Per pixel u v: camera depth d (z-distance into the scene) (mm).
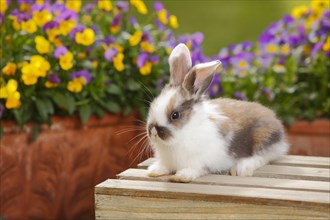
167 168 3160
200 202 2709
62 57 4375
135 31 5086
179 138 3031
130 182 2912
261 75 5383
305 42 5387
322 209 2562
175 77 3170
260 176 3105
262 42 5395
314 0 5445
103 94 4676
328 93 5312
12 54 4445
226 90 5289
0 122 4160
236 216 2674
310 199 2602
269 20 7375
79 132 4566
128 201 2795
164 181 2979
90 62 4652
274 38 5363
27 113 4285
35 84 4406
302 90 5348
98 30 5004
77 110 4547
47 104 4336
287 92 5168
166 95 3092
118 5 5141
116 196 2811
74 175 4602
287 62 5305
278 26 5426
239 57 5297
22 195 4340
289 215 2609
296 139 4957
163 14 5102
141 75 4977
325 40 5285
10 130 4203
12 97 4051
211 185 2865
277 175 3104
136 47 4930
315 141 4930
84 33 4543
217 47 6973
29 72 4195
